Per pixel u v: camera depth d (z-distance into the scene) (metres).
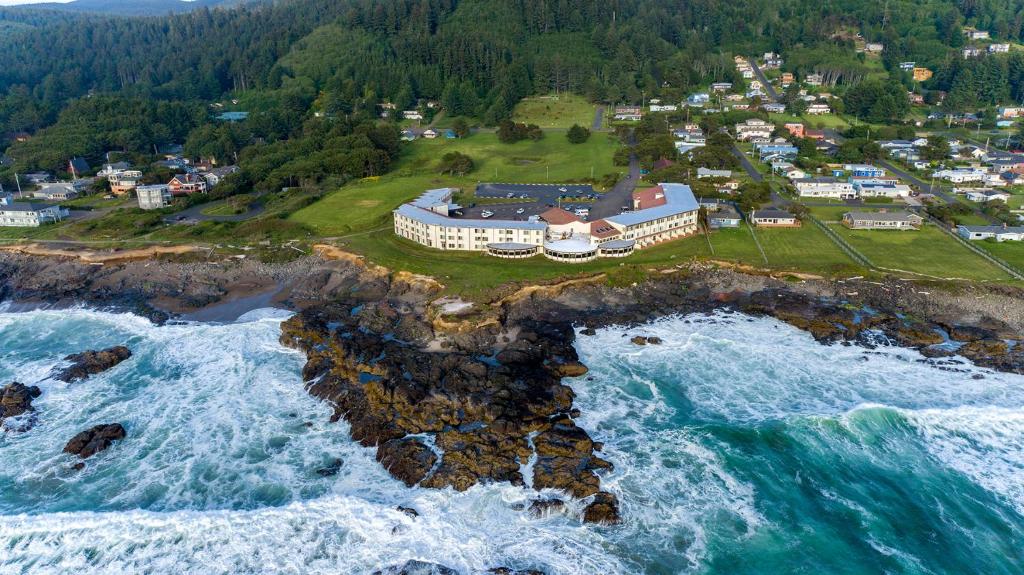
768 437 72.56
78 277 124.75
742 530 60.66
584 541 59.72
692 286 113.50
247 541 59.81
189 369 91.38
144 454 72.69
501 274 114.94
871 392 81.69
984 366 86.81
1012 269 112.62
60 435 76.31
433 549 58.91
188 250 133.75
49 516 62.44
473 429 73.94
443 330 97.00
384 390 79.38
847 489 65.19
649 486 65.81
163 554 58.59
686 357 90.94
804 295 108.12
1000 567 56.03
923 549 58.03
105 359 92.06
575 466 67.81
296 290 117.56
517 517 62.22
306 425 77.44
